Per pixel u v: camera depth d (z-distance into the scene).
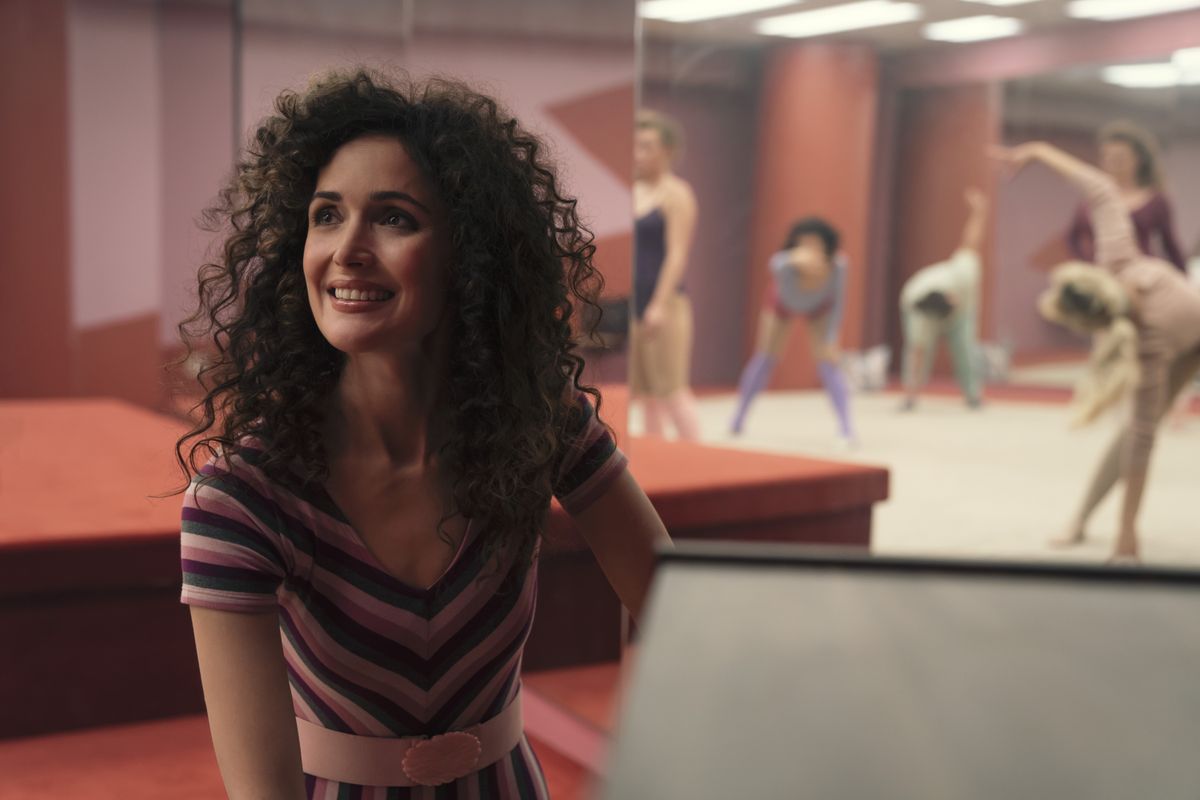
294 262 0.99
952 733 0.29
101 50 5.13
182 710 2.71
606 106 2.25
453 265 0.96
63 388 5.45
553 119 2.36
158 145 5.05
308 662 0.95
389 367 0.94
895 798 0.27
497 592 0.97
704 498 1.81
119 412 4.79
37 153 5.35
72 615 2.57
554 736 2.47
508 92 2.46
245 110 3.75
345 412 0.96
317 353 0.97
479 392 0.97
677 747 0.29
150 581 2.64
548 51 2.36
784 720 0.29
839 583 0.36
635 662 0.32
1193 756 0.28
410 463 0.96
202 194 4.75
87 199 5.31
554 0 2.33
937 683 0.31
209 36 4.68
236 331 0.99
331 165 0.94
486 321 0.99
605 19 2.21
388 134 0.94
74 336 5.41
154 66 4.99
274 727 0.87
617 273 2.20
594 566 2.35
